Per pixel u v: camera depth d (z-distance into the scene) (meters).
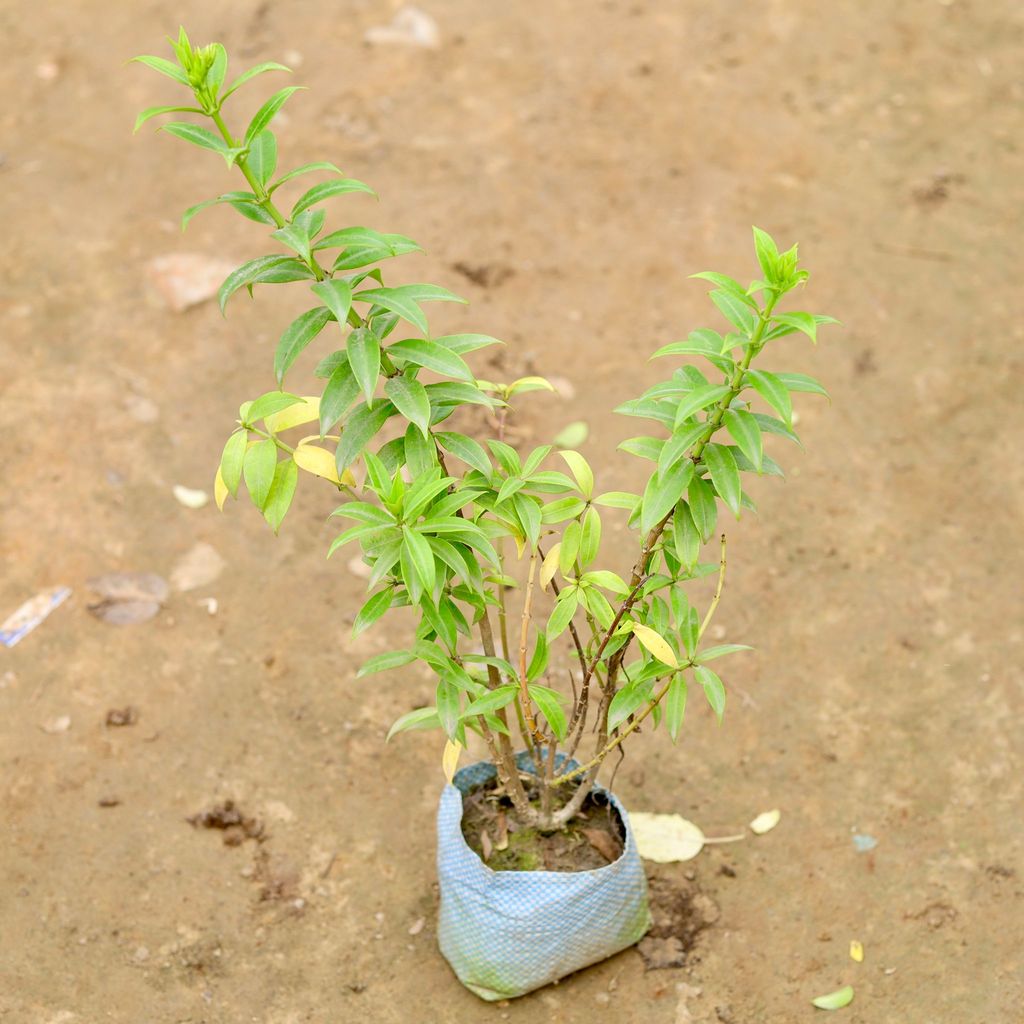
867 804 2.50
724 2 3.51
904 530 2.71
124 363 2.86
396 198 3.05
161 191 3.07
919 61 3.32
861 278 2.96
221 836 2.48
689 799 2.51
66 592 2.65
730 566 2.68
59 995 2.38
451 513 2.21
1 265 2.97
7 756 2.53
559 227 3.03
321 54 3.29
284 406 2.20
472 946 2.35
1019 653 2.60
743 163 3.12
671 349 2.17
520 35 3.39
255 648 2.61
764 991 2.39
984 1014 2.37
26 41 3.34
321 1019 2.37
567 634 2.61
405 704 2.57
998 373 2.86
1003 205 3.06
